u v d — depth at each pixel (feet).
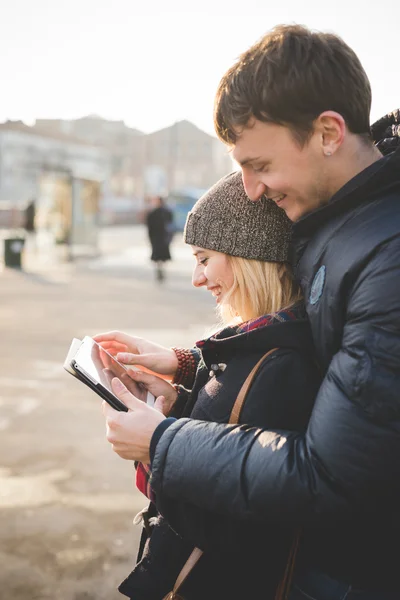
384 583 4.00
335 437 3.57
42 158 140.56
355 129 3.92
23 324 30.32
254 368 4.33
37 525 11.41
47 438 15.61
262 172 4.07
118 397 4.40
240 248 4.67
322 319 3.89
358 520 3.84
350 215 3.87
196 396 4.89
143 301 38.42
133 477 13.53
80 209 66.13
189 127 230.89
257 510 3.77
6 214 114.01
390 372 3.46
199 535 4.24
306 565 4.23
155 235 48.44
